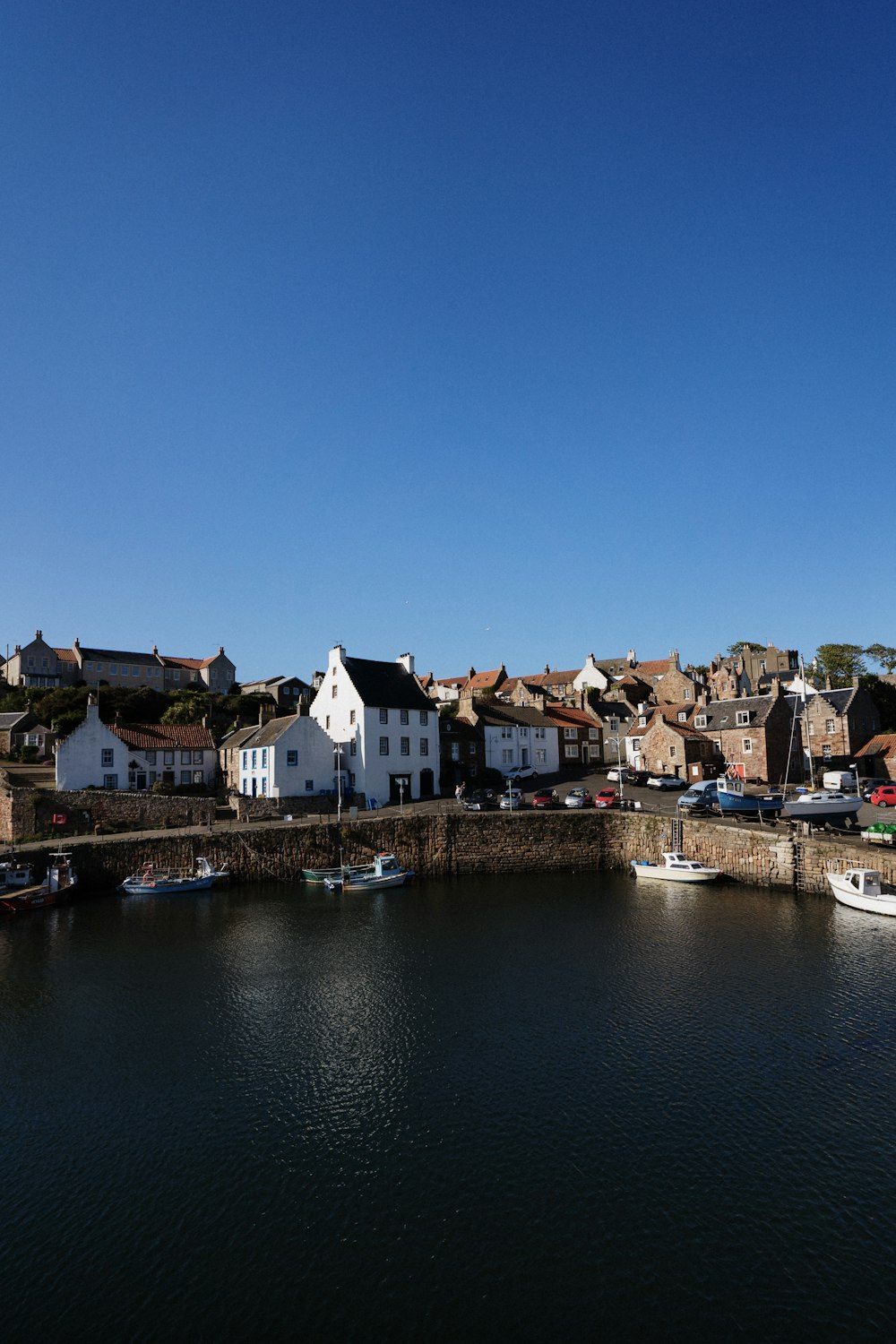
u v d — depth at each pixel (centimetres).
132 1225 1678
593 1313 1419
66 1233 1656
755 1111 2072
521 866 5684
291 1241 1622
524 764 8844
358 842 5547
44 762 7962
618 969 3256
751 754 7850
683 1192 1747
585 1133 1988
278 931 4006
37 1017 2822
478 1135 1989
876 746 7700
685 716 8688
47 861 4953
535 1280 1500
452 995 2977
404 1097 2192
